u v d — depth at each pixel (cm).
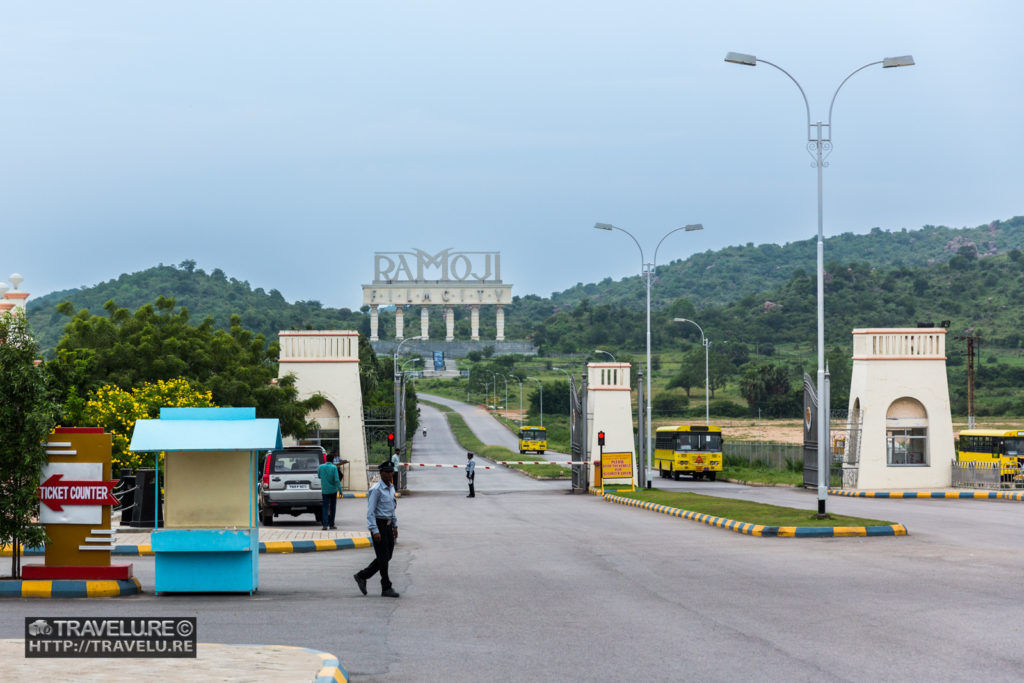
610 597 1827
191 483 1878
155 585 1902
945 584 1939
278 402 5253
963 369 15588
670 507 3969
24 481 1906
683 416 15675
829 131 3684
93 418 3741
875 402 5341
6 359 1895
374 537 1859
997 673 1193
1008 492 4781
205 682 1009
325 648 1357
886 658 1280
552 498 5244
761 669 1220
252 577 1886
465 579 2100
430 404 18912
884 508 4103
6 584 1884
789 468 7344
